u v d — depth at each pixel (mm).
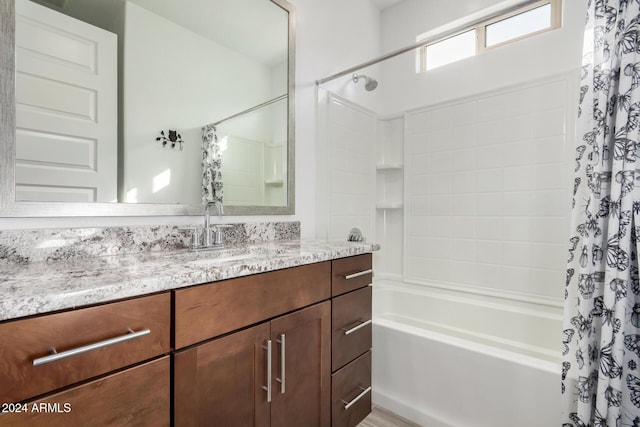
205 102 1399
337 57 2168
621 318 1034
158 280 688
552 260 1877
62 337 562
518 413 1208
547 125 1903
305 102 1918
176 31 1300
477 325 2062
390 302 2443
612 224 1059
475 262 2160
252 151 1599
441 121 2320
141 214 1179
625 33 1070
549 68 1903
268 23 1671
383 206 2465
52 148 979
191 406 753
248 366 895
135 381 655
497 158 2080
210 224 1400
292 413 1041
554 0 1949
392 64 2580
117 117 1125
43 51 963
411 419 1478
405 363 1507
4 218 902
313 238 1951
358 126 2342
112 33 1113
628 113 1051
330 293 1203
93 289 594
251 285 903
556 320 1785
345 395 1281
